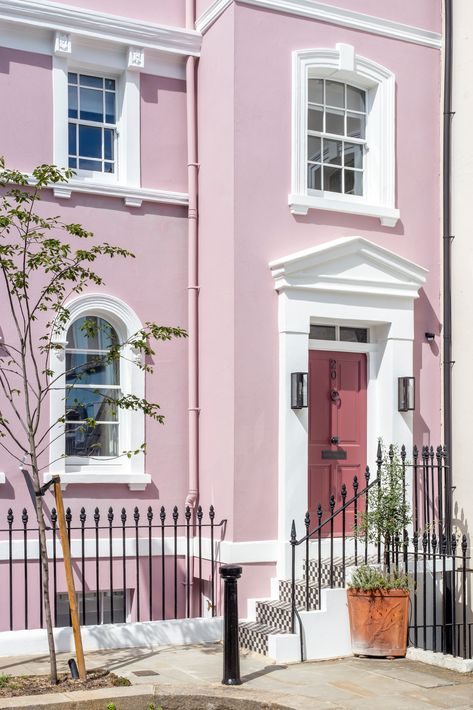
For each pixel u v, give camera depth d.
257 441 9.79
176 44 10.68
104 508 10.06
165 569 10.26
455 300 10.84
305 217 10.26
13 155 9.91
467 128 10.84
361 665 8.47
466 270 10.73
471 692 7.56
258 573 9.66
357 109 11.02
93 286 10.20
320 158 10.71
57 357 9.91
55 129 10.11
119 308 10.30
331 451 10.37
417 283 10.65
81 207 10.20
